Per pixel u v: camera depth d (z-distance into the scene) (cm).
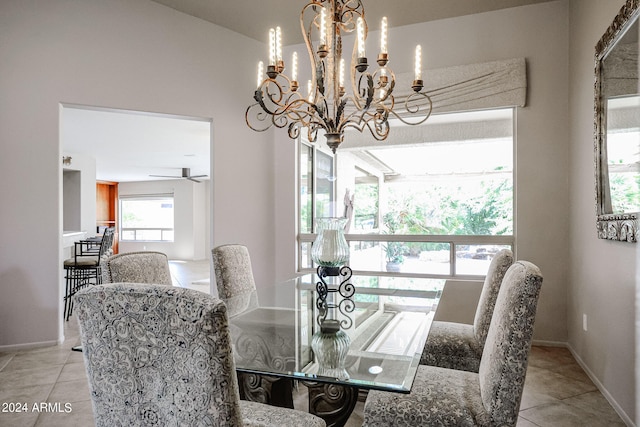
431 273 376
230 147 395
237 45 400
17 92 322
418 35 364
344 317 195
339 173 411
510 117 353
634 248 196
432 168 378
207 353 79
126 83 353
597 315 250
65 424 208
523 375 124
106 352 90
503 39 339
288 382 175
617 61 212
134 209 1181
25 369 280
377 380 124
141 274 198
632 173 195
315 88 223
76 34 338
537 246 330
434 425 129
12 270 321
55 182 333
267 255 413
